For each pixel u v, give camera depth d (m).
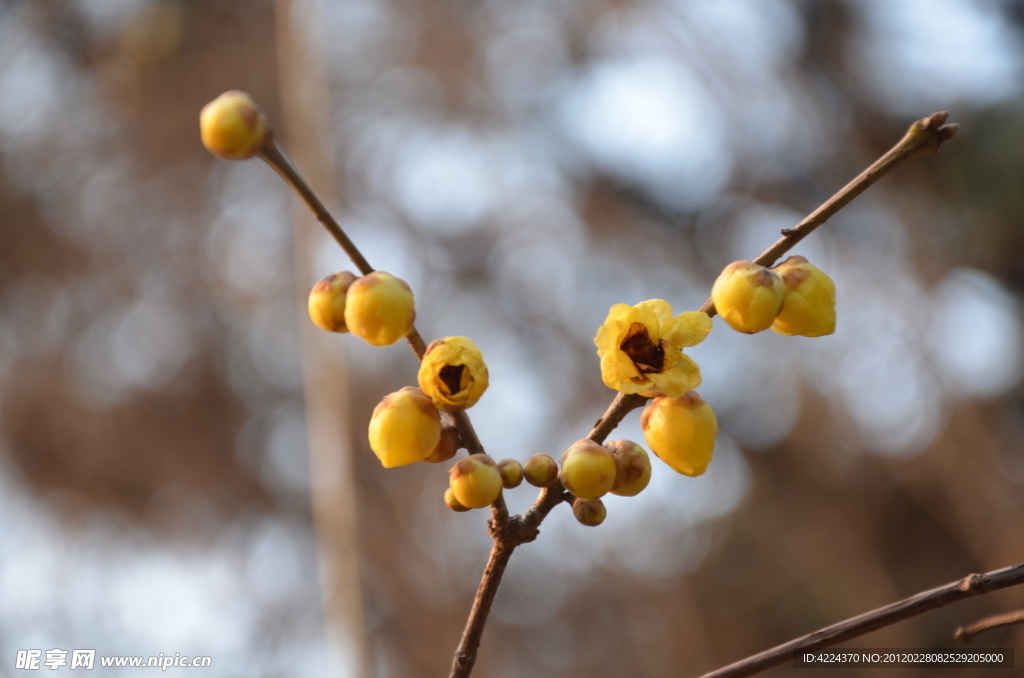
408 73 1.77
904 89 1.63
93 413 1.64
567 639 1.78
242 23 1.61
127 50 1.60
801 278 0.52
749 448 1.84
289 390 1.77
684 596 1.78
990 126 1.43
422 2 1.76
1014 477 1.42
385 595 1.41
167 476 1.66
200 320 1.73
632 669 1.76
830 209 0.52
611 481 0.52
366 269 0.52
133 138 1.65
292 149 1.17
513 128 1.81
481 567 1.49
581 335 1.83
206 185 1.68
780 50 1.72
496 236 1.85
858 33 1.66
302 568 1.65
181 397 1.71
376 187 1.80
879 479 1.60
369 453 1.50
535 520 0.52
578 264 1.87
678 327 0.52
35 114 1.65
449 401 0.51
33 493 1.59
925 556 1.59
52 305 1.67
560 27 1.78
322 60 1.17
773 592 1.72
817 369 1.61
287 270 1.67
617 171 1.89
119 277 1.68
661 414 0.53
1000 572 0.53
